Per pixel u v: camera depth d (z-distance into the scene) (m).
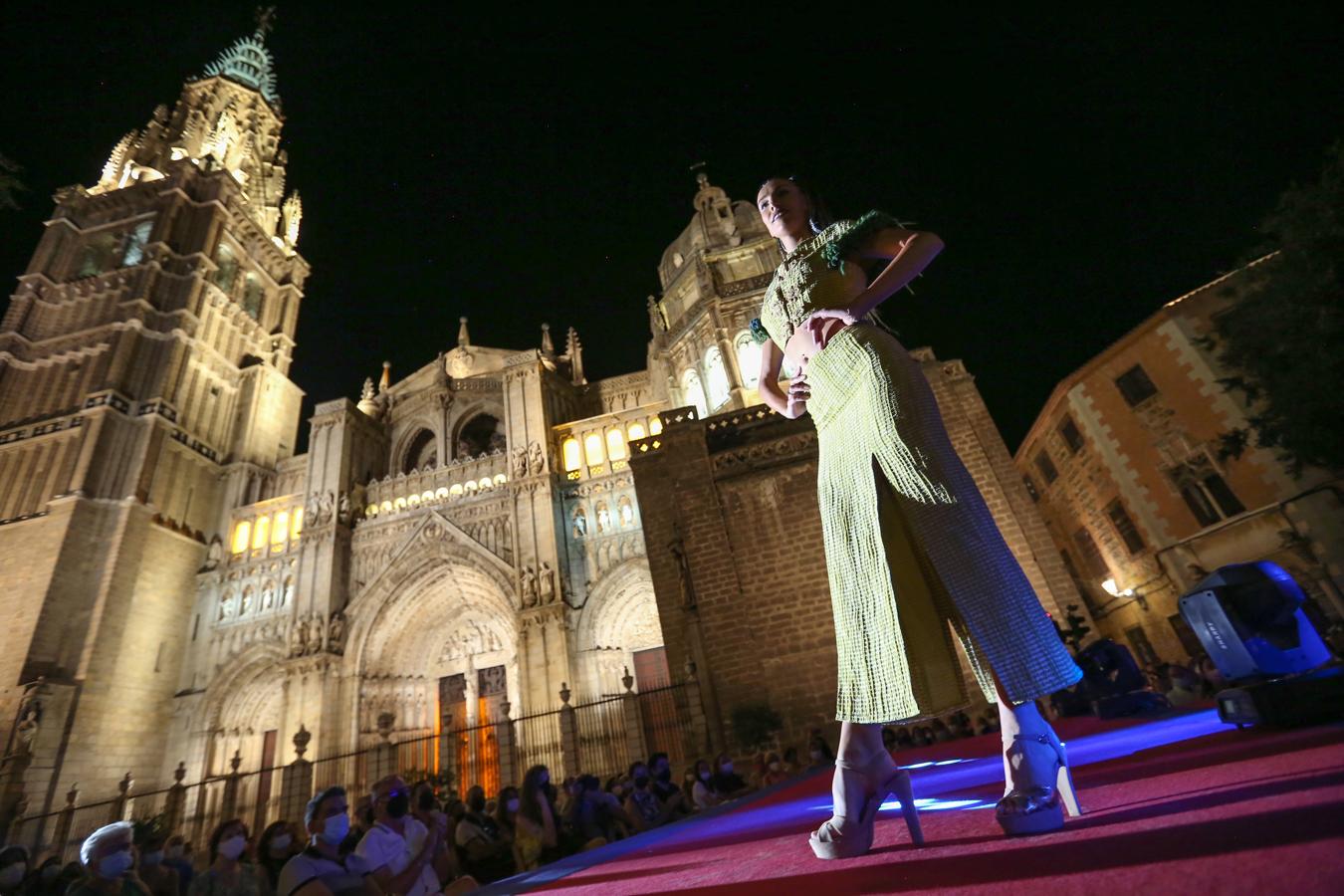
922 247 2.09
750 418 19.98
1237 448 20.55
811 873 1.74
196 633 35.97
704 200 43.34
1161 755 3.01
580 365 46.22
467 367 45.62
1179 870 1.05
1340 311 14.89
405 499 37.66
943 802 2.81
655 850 3.76
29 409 37.72
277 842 8.74
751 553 17.34
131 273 41.62
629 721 21.78
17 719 27.94
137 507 34.56
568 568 33.47
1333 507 19.59
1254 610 3.80
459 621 36.69
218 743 33.12
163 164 50.25
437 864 7.32
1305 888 0.81
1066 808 1.65
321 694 31.62
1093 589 30.45
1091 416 26.75
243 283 47.25
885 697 1.78
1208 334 22.89
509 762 21.31
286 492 40.66
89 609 31.94
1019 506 18.70
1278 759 1.93
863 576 1.91
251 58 60.88
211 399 41.62
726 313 35.97
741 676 16.09
